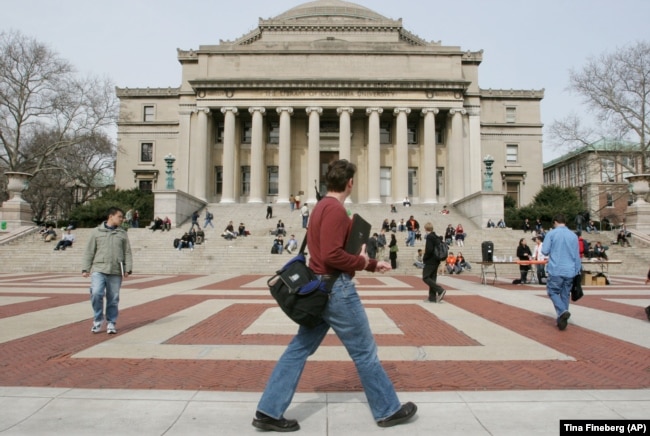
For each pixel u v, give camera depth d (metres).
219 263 28.98
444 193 55.91
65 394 5.04
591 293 15.52
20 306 12.14
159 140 61.84
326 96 52.81
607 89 46.84
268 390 4.19
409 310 11.63
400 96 53.03
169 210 39.09
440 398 4.94
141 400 4.88
